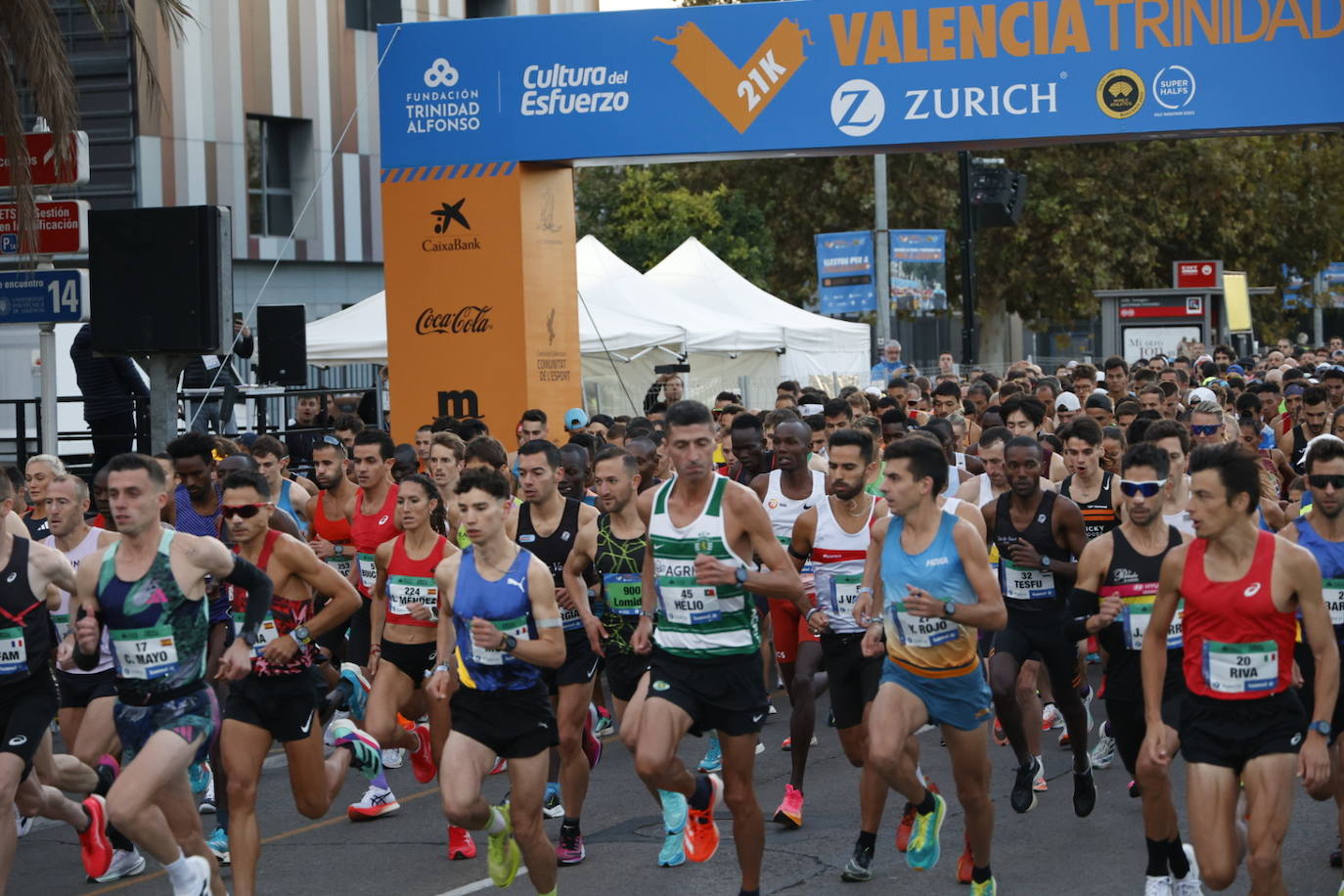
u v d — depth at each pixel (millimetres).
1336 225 48531
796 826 8875
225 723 7293
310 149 33344
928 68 16047
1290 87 15500
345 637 10992
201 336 11555
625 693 8766
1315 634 6027
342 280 34438
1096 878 7746
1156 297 35031
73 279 12500
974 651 7047
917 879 7820
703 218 43188
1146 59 15695
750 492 6980
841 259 29359
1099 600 7617
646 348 23797
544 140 16812
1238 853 6277
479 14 37469
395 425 17438
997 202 27891
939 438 12125
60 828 9562
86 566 6926
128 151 29875
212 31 31016
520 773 6855
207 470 9633
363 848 8758
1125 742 7684
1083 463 9938
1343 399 16797
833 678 8508
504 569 6859
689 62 16469
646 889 7773
